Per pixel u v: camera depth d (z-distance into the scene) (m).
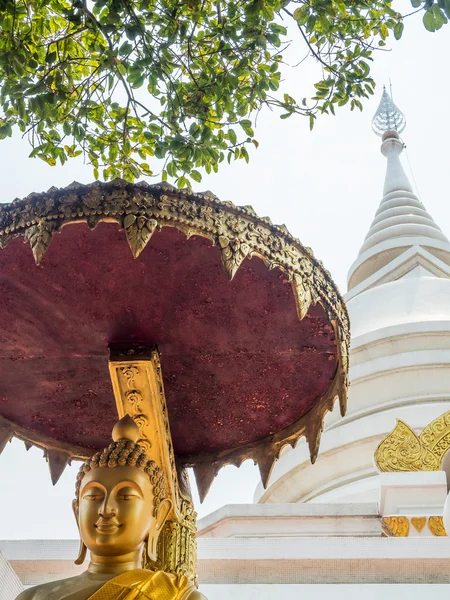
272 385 6.97
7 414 7.21
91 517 5.55
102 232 5.93
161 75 8.48
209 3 8.88
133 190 5.57
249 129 9.32
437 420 14.75
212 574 10.20
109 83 8.59
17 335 6.62
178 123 9.11
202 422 7.29
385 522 13.16
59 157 9.36
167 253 6.05
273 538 10.45
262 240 5.75
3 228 5.66
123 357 6.39
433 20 7.59
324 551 10.27
